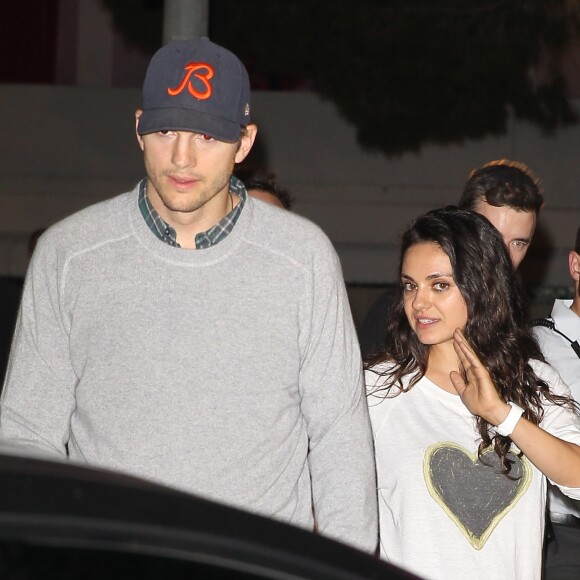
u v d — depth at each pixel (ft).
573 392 22.43
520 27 62.23
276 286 15.11
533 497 17.21
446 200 71.36
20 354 15.17
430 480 16.94
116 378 14.65
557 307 23.35
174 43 15.23
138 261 14.87
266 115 72.08
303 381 15.62
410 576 9.23
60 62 78.13
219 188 14.85
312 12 63.10
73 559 8.04
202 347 14.70
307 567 8.77
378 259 71.00
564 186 70.49
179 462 14.55
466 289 17.62
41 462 9.18
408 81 64.08
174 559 8.33
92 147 72.69
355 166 71.92
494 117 65.10
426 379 17.75
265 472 14.92
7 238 71.20
